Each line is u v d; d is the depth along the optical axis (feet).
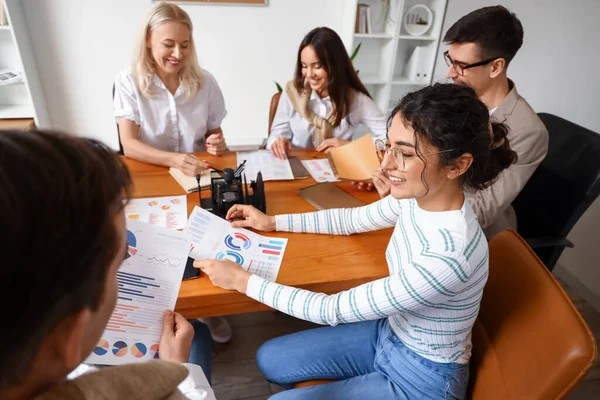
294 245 3.50
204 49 9.98
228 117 11.07
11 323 0.81
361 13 9.85
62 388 1.03
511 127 4.29
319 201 4.20
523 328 2.67
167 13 5.02
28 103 9.61
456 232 2.58
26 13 8.61
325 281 3.08
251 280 2.88
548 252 4.58
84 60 9.42
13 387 0.94
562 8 10.69
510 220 4.74
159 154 4.78
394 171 2.63
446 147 2.37
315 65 5.77
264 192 4.11
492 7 4.20
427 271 2.48
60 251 0.82
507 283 3.01
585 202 4.20
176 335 2.49
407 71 11.12
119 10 9.08
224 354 5.39
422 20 10.30
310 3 9.93
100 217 0.91
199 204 3.96
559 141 4.79
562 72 11.66
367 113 6.34
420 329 2.88
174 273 2.88
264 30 10.04
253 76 10.60
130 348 2.43
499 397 2.61
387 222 3.46
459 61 4.34
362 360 3.37
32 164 0.79
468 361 2.99
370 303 2.63
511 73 11.48
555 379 2.22
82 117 10.07
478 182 2.62
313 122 6.36
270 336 5.70
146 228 3.04
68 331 0.97
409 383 2.98
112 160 1.04
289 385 3.45
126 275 2.72
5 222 0.73
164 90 5.57
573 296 6.72
